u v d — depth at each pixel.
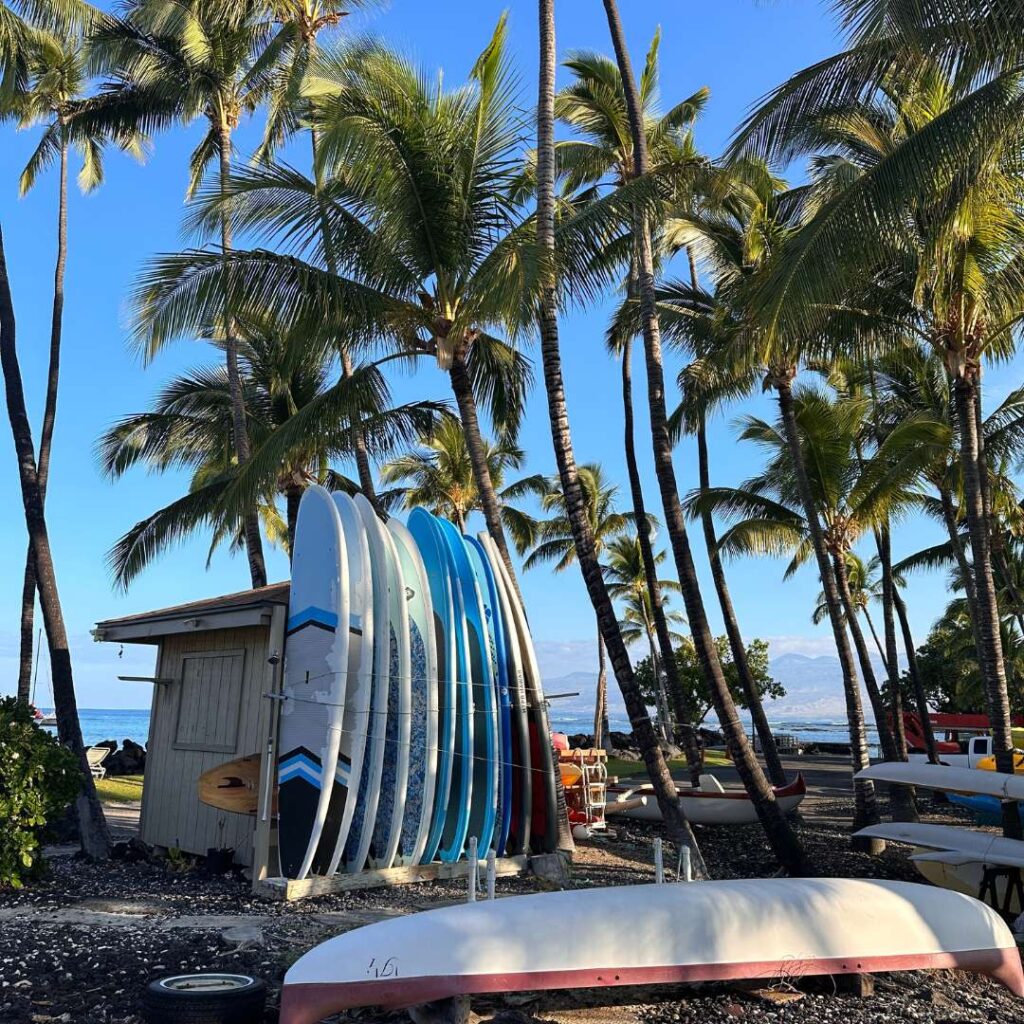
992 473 21.22
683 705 17.34
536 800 10.38
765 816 10.94
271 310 11.58
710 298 16.02
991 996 6.31
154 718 11.17
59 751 8.58
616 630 10.49
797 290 8.63
